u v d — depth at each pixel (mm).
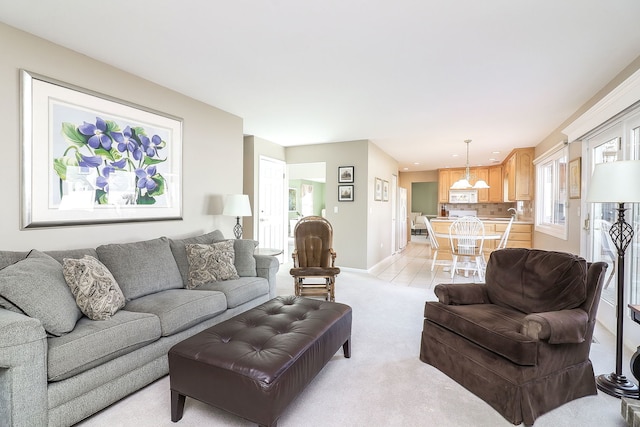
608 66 2609
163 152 3133
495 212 9094
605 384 1946
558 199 4641
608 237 3023
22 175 2137
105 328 1719
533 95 3293
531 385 1647
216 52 2428
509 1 1786
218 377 1511
